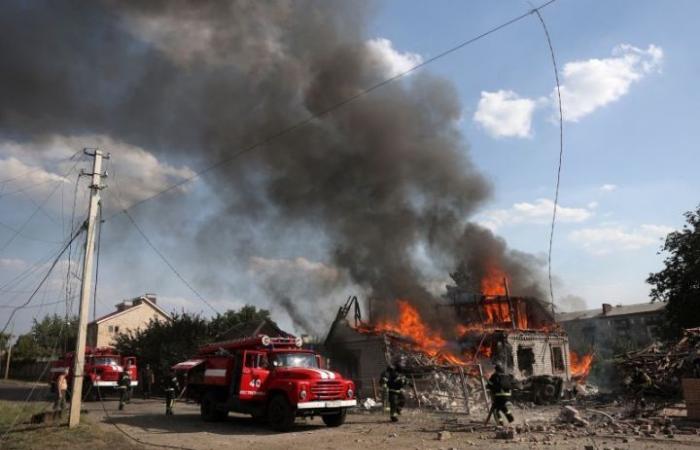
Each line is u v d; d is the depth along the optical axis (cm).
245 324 3123
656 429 1084
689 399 1232
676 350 1748
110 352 2823
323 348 2569
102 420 1600
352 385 1388
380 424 1397
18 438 1197
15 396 2705
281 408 1303
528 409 1755
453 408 1769
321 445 1045
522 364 2438
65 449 1069
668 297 2755
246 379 1383
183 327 3150
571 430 1136
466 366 2066
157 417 1703
